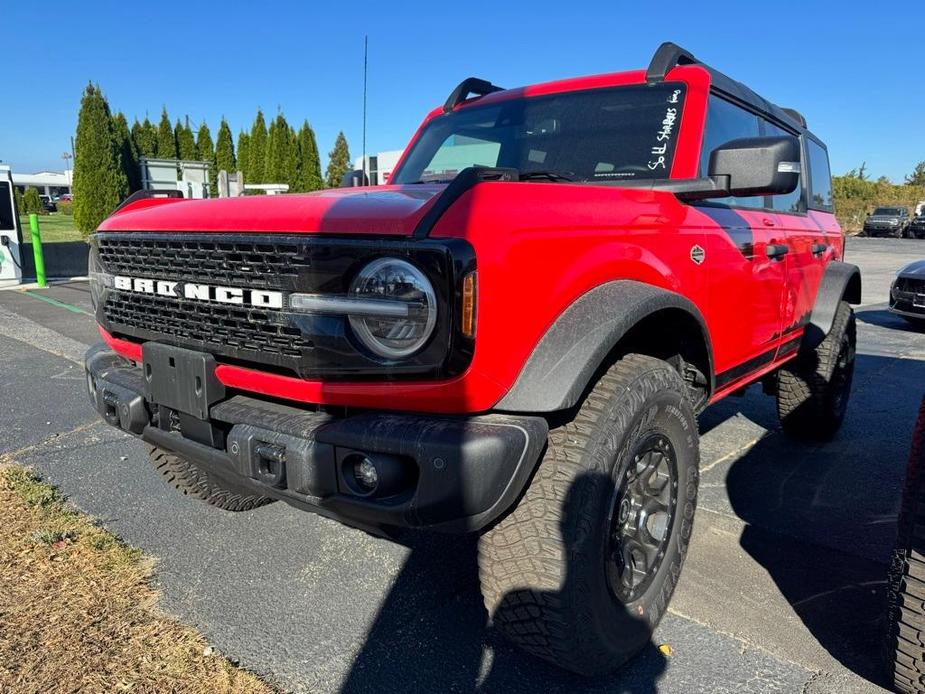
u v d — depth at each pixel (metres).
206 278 2.18
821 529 3.43
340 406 2.01
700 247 2.74
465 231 1.81
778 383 4.67
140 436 2.53
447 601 2.73
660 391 2.27
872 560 3.12
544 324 1.98
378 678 2.26
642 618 2.34
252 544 3.16
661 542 2.44
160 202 3.04
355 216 1.90
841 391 4.77
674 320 2.55
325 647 2.42
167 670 2.25
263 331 2.04
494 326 1.84
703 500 3.77
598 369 2.23
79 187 19.91
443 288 1.77
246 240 2.02
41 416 5.00
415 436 1.78
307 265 1.91
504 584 2.06
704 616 2.66
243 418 2.08
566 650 2.07
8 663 2.24
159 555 3.03
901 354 8.28
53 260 15.77
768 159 2.36
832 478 4.14
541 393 1.89
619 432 2.10
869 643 2.49
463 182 1.91
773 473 4.21
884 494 3.89
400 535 2.12
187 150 44.59
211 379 2.21
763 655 2.42
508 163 3.34
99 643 2.37
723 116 3.29
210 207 2.30
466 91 3.93
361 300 1.85
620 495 2.15
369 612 2.64
